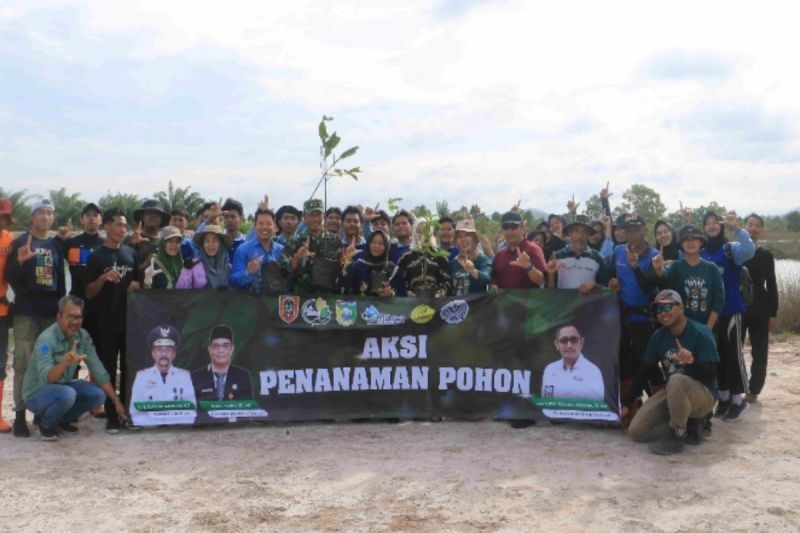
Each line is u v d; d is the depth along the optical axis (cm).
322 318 782
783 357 1164
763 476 590
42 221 760
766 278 856
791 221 6325
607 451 666
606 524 494
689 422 681
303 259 791
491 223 1928
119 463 638
